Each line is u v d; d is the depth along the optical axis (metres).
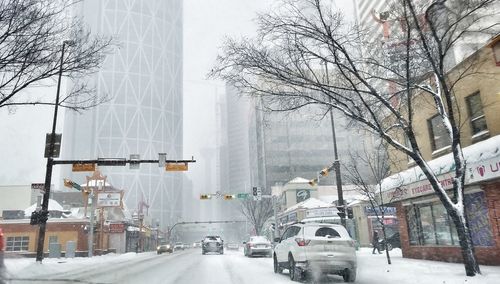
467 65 14.91
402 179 17.89
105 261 27.06
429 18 11.53
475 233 14.55
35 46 14.21
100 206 46.66
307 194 58.09
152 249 86.69
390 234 30.78
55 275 13.74
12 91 15.34
